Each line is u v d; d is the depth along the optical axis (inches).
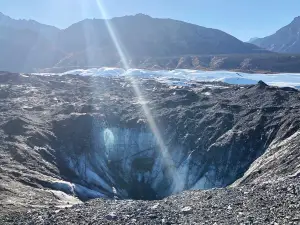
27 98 2930.6
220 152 1969.7
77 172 2038.6
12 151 1733.5
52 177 1635.1
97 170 2164.1
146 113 2519.7
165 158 2217.0
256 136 1935.3
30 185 1349.7
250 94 2480.3
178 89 3019.2
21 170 1528.1
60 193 1310.3
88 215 716.7
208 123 2222.0
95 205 828.6
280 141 1728.6
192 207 734.5
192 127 2252.7
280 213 634.2
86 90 3378.4
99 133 2363.4
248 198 751.1
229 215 658.2
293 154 1278.3
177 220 665.0
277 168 1250.6
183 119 2345.0
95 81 3882.9
